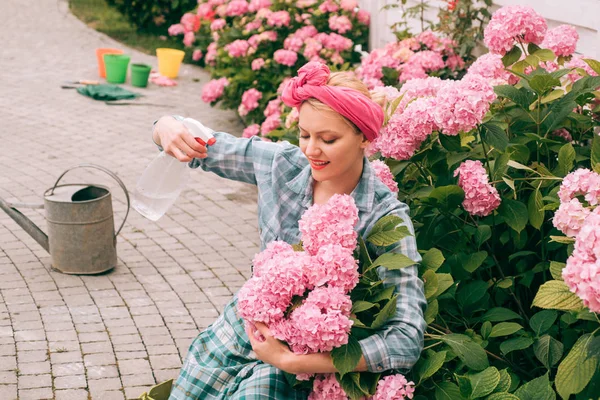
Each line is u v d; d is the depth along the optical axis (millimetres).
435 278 2537
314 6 8188
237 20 8484
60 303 4652
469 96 2834
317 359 2219
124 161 7344
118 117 8828
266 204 2600
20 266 5113
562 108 3168
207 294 4852
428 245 3016
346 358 2184
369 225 2416
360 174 2459
